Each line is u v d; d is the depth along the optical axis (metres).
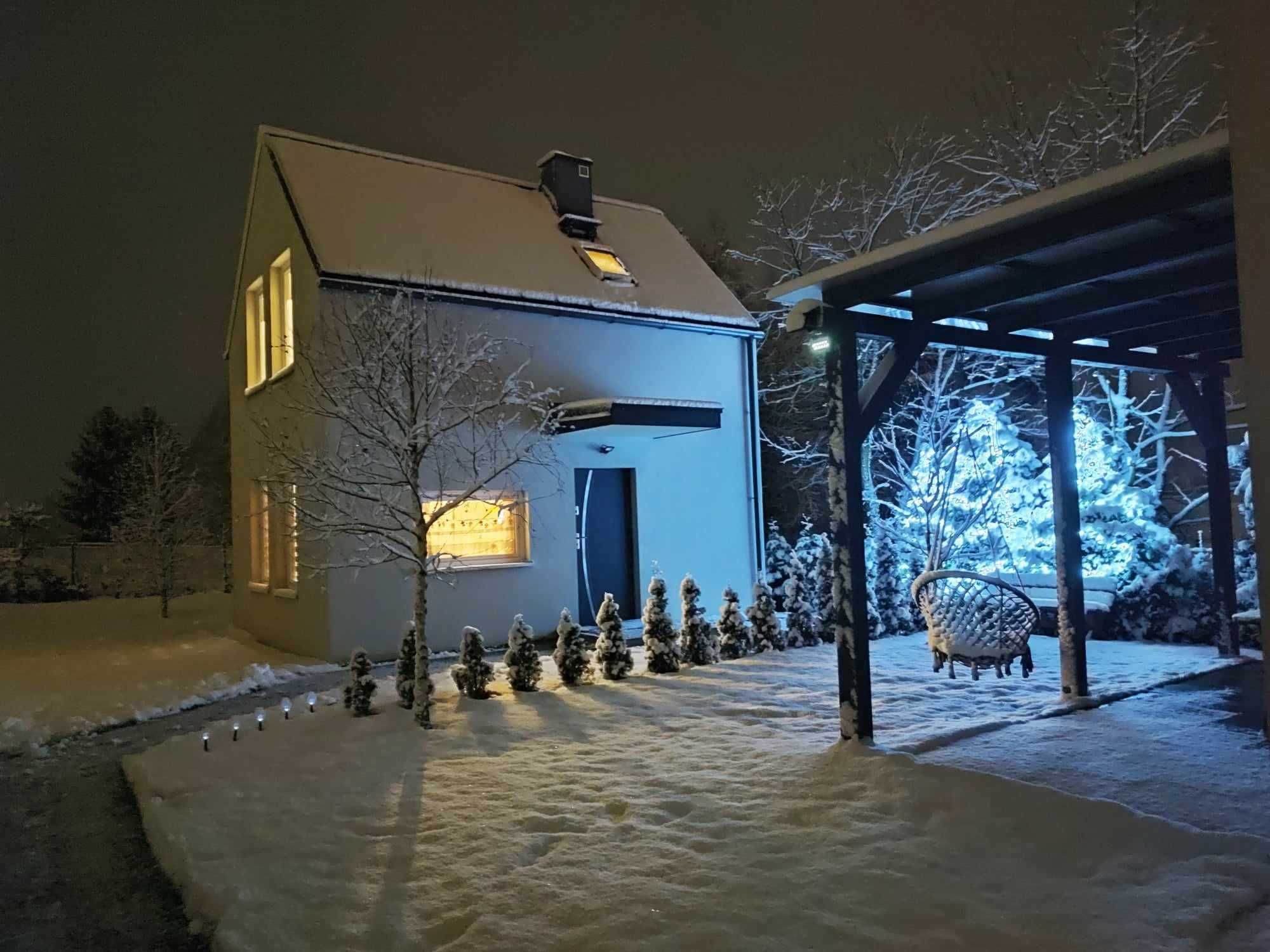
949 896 3.78
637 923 3.67
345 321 8.96
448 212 13.98
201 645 14.52
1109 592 11.00
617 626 9.23
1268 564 3.08
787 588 11.28
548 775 5.82
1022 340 7.32
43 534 28.17
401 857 4.54
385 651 11.58
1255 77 3.09
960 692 7.86
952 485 13.07
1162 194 4.42
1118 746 5.93
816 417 20.64
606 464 13.62
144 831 5.50
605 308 13.45
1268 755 5.68
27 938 4.06
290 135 13.83
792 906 3.76
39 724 8.73
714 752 6.18
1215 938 3.37
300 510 8.00
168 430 25.62
